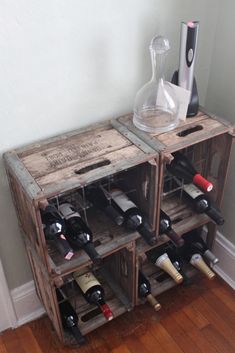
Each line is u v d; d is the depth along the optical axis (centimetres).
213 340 145
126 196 128
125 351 143
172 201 143
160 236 133
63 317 138
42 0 100
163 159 112
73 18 107
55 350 144
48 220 109
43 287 134
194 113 127
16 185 114
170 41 128
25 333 150
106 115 130
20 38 102
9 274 143
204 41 135
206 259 158
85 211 126
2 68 104
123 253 135
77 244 116
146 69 128
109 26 114
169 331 148
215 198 143
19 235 136
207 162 138
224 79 137
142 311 155
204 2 126
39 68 109
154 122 123
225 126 122
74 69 115
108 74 122
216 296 161
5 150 117
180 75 122
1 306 145
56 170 107
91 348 144
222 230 163
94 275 146
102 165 111
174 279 140
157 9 119
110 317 133
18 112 113
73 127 126
